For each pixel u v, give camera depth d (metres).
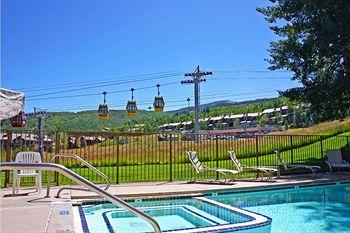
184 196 9.88
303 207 9.53
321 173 15.41
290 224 7.61
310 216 8.43
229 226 6.45
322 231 7.05
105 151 14.28
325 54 16.73
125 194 9.28
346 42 16.45
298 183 12.22
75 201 8.43
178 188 10.53
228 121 124.06
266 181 12.43
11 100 7.43
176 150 15.48
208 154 16.84
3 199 7.95
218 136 13.84
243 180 12.74
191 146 16.12
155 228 3.86
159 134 12.94
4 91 7.37
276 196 11.13
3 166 3.45
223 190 10.54
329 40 15.91
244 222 6.76
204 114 130.62
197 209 9.01
